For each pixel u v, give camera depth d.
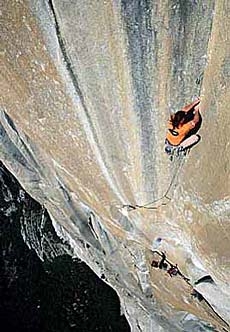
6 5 8.74
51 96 8.91
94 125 8.60
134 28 7.91
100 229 10.68
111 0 7.93
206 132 7.84
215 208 8.07
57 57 8.55
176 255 9.34
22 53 8.89
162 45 7.84
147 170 8.39
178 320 11.40
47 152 9.59
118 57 8.09
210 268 8.67
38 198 11.84
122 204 9.08
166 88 7.93
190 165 8.09
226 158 7.80
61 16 8.29
